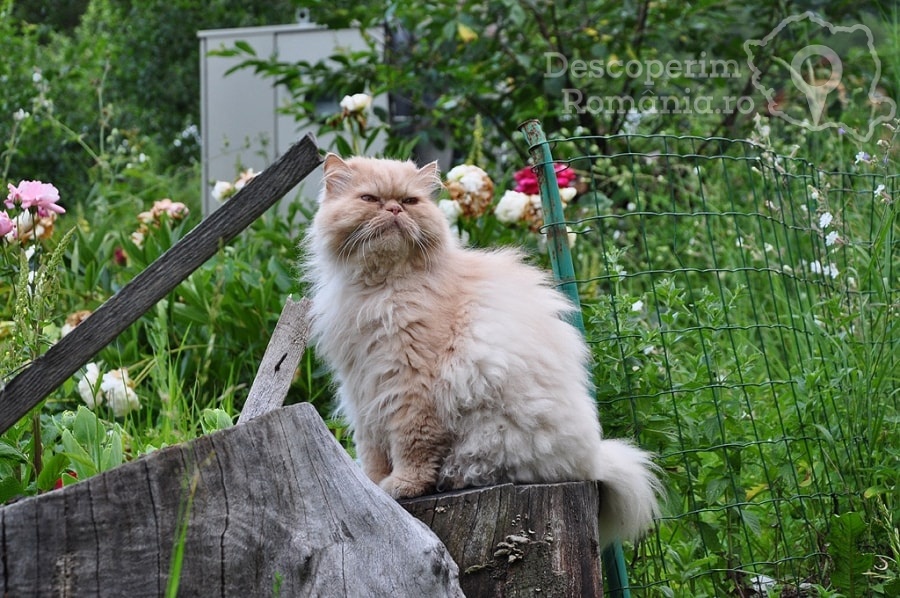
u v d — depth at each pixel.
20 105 9.02
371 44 6.35
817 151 5.67
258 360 4.65
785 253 4.94
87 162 10.27
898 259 4.39
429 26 6.11
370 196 2.83
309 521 1.96
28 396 1.92
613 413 3.33
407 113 7.26
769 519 3.64
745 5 6.41
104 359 4.49
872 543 3.39
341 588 1.94
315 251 3.02
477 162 6.00
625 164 6.20
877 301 3.89
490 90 6.07
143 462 1.83
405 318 2.67
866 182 4.94
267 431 1.95
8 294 4.69
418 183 2.95
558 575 2.45
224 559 1.87
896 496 3.52
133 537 1.80
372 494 2.04
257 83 7.68
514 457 2.63
